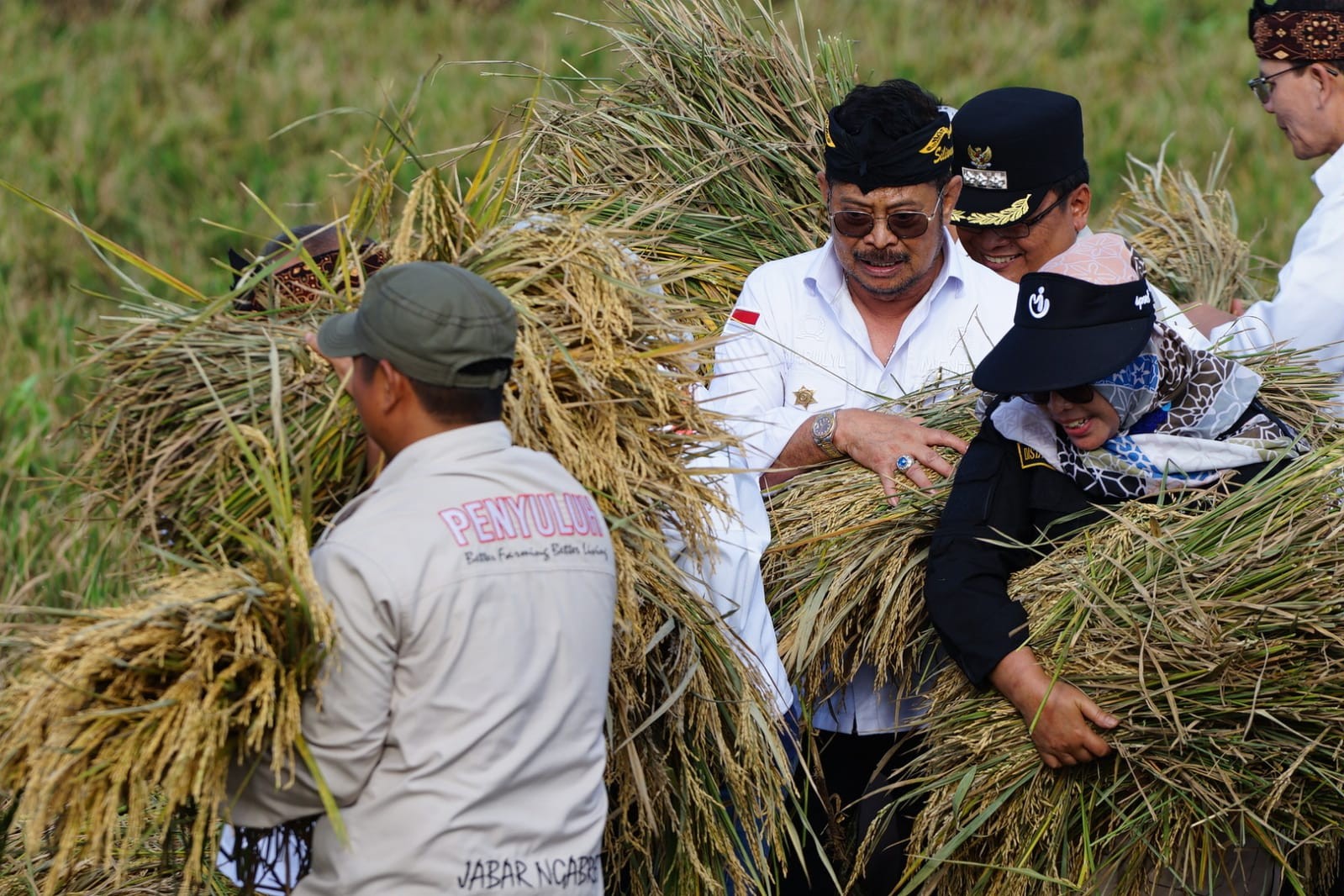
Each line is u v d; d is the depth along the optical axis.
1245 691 8.59
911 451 10.20
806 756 10.58
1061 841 8.97
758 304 11.35
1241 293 14.94
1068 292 8.88
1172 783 8.64
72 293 23.64
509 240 8.62
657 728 8.90
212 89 32.47
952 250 11.09
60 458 17.38
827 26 35.22
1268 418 9.50
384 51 34.34
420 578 6.92
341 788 6.96
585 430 8.42
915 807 10.17
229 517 7.63
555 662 7.27
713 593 9.17
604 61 32.47
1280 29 11.95
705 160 13.37
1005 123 11.13
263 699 6.68
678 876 8.95
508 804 7.14
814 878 10.79
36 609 7.12
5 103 30.30
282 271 9.37
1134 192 16.31
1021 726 9.05
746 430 10.77
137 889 9.05
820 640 9.83
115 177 27.45
